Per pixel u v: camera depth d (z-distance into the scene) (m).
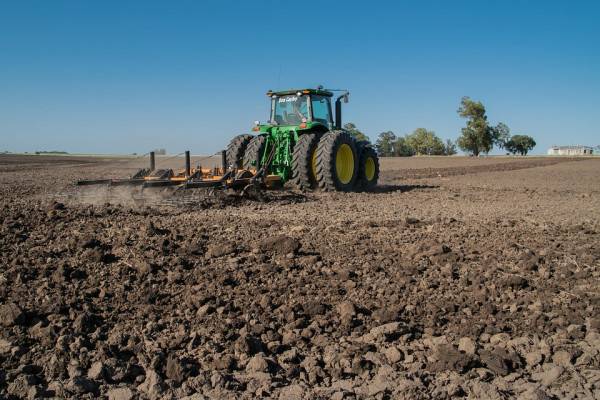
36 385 3.10
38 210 8.84
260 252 6.10
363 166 14.29
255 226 7.87
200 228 7.52
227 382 3.18
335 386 3.20
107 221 7.96
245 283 4.99
